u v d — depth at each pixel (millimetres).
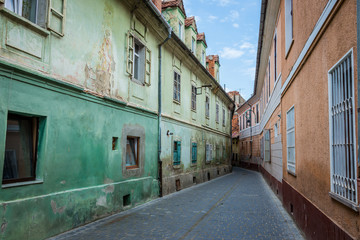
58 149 6535
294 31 7492
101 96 8203
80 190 7145
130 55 10062
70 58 7008
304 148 6301
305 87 6133
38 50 6039
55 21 6527
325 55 4590
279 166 11555
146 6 10422
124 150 9523
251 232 6883
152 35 11969
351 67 3562
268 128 16547
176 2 16734
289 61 8305
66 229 6609
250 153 34844
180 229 7078
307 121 5965
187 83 16984
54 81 6375
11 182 5496
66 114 6820
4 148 5203
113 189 8641
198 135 19125
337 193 4102
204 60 21562
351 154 3564
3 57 5227
